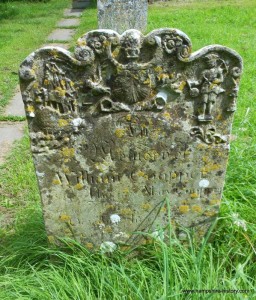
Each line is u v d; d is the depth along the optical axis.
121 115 2.50
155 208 2.85
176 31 2.27
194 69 2.39
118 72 2.36
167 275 2.38
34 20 12.73
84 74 2.37
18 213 3.52
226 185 3.25
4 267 2.83
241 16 10.92
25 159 4.39
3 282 2.49
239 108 5.12
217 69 2.39
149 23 10.41
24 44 9.63
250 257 2.72
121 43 2.29
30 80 2.33
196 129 2.59
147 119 2.53
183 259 2.67
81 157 2.62
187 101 2.49
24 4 15.87
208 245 2.86
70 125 2.50
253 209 3.02
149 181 2.75
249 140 4.34
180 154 2.67
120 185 2.74
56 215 2.80
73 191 2.72
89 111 2.48
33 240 3.07
